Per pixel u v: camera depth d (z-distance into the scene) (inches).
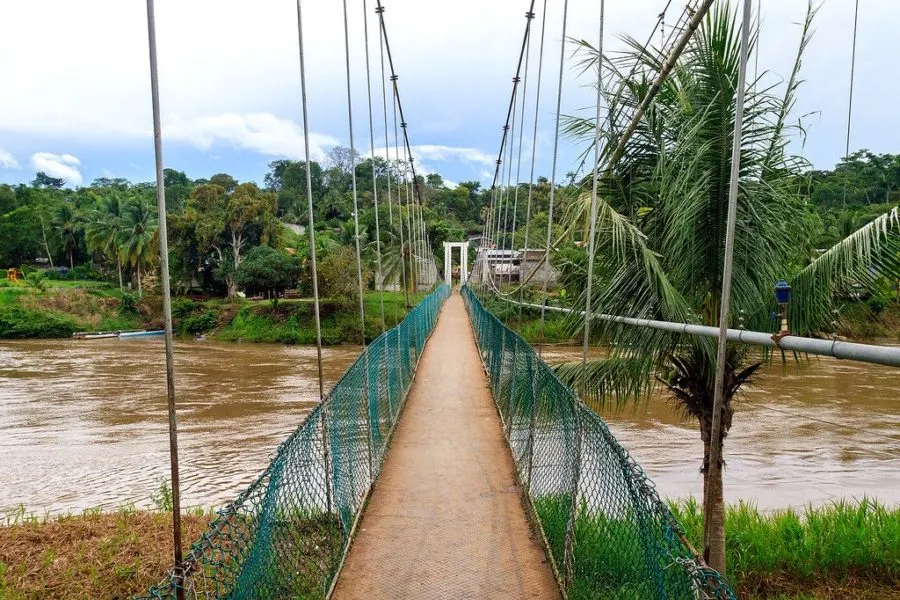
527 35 362.9
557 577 142.5
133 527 211.8
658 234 194.1
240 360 1085.1
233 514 82.0
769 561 235.6
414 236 1076.5
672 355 189.6
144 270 1929.1
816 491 411.2
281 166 3164.4
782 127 175.3
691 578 68.0
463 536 170.6
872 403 652.7
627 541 97.3
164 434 553.6
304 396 730.8
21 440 538.6
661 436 522.0
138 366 1017.5
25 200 2364.7
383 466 238.2
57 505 381.4
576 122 199.9
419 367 508.7
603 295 188.7
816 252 181.0
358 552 160.2
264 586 94.9
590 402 207.9
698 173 171.6
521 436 224.4
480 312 612.7
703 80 170.1
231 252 1663.4
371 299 1414.9
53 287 1818.4
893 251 148.5
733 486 420.2
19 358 1136.2
